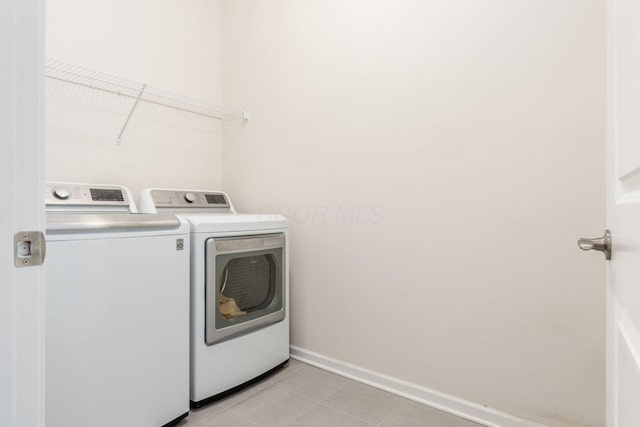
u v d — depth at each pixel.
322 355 2.04
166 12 2.23
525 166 1.41
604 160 1.26
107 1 1.94
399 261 1.75
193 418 1.52
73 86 1.84
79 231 1.19
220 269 1.65
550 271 1.37
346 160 1.93
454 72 1.57
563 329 1.34
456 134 1.57
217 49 2.54
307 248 2.10
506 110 1.45
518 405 1.44
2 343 0.48
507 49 1.44
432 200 1.65
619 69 0.67
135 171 2.11
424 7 1.65
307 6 2.08
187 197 2.12
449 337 1.61
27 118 0.50
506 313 1.46
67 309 1.16
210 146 2.52
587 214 1.29
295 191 2.16
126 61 2.03
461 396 1.58
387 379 1.79
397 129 1.75
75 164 1.85
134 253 1.34
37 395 0.52
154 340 1.40
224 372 1.67
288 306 2.08
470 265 1.55
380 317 1.82
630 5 0.58
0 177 0.48
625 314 0.62
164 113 2.24
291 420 1.52
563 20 1.32
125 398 1.31
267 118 2.29
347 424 1.50
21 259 0.50
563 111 1.33
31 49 0.50
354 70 1.89
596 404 1.28
